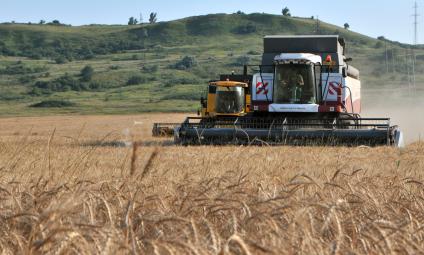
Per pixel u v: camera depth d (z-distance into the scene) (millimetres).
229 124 58844
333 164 32719
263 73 61719
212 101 79312
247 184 17156
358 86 72062
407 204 14680
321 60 62875
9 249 10258
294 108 60375
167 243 8797
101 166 28406
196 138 57969
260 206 12070
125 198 14078
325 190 15992
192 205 12883
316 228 11359
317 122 60688
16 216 10539
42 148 40469
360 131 55125
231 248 9203
